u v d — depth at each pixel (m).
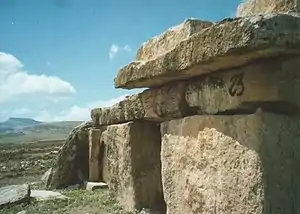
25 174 10.96
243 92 3.03
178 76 3.73
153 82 4.20
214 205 3.26
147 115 4.82
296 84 2.80
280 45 2.56
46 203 6.28
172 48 3.76
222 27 2.81
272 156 2.81
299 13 2.84
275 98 2.81
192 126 3.63
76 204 6.08
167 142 4.11
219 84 3.33
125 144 5.52
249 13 3.46
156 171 5.45
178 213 3.86
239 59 2.88
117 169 5.88
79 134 8.68
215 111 3.39
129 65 4.32
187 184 3.68
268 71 2.85
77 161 8.59
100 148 8.08
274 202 2.76
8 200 6.29
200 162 3.49
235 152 3.04
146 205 5.30
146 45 4.54
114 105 6.39
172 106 4.10
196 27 3.68
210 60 2.97
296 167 2.88
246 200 2.89
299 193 2.87
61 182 8.31
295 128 2.91
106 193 6.80
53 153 17.30
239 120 3.01
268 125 2.83
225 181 3.13
